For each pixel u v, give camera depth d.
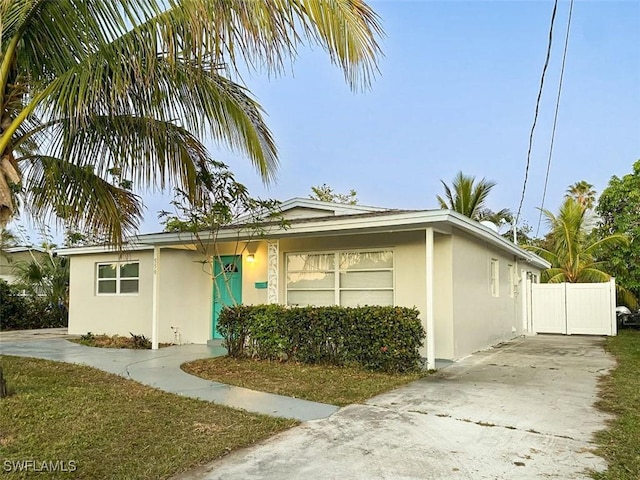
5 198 4.76
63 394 5.72
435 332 8.98
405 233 9.31
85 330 13.72
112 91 4.52
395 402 5.59
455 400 5.69
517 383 6.71
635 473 3.51
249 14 3.75
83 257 13.98
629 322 16.56
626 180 17.44
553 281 18.08
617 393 6.02
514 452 3.95
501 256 12.66
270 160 6.51
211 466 3.63
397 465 3.66
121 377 7.00
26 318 17.08
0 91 4.86
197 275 11.63
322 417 4.95
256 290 10.90
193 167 6.48
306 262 10.36
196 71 4.94
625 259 17.34
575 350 10.47
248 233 9.44
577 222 17.88
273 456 3.83
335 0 3.58
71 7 4.41
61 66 4.93
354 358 7.70
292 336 8.30
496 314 11.98
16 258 20.59
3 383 5.51
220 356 9.16
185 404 5.39
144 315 12.46
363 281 9.70
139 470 3.53
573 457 3.84
